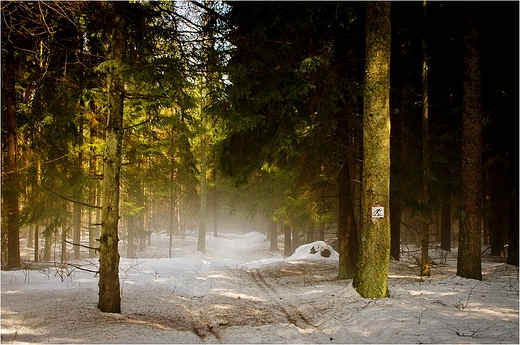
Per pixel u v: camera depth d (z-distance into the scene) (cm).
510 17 1249
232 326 703
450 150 1616
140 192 1795
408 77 1520
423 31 1220
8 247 1226
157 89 760
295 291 1052
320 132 1052
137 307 775
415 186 1294
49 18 759
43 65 910
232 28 736
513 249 1316
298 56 832
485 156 1753
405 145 1611
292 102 834
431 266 1320
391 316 656
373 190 830
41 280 973
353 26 1112
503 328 569
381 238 826
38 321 599
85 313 664
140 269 1274
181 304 865
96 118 1434
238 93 752
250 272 1471
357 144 1133
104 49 805
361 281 839
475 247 1044
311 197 1634
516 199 1307
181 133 1686
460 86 1445
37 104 1077
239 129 970
